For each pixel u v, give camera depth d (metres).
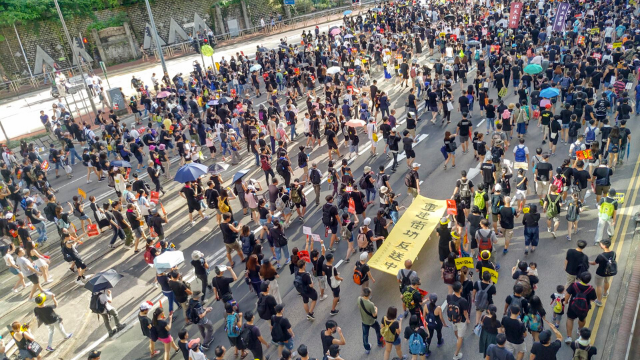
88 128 28.84
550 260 15.34
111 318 15.52
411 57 38.88
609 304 13.52
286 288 15.91
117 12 52.88
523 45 34.00
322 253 15.44
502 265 15.42
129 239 18.97
